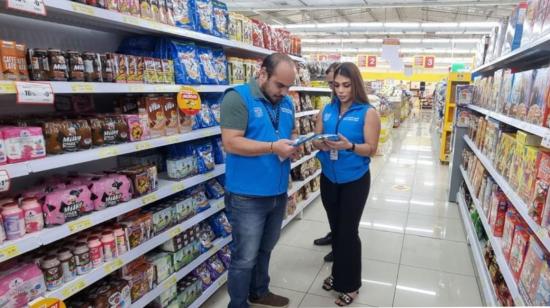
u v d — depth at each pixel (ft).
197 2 7.36
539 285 4.69
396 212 14.20
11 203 4.33
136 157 7.55
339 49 69.82
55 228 4.62
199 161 7.68
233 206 6.56
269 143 5.98
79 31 6.36
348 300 8.14
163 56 6.96
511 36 8.52
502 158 7.57
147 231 6.23
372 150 7.27
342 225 7.72
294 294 8.65
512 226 6.40
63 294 4.72
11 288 4.24
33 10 4.01
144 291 6.31
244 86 6.24
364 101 7.47
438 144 30.68
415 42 57.98
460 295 8.53
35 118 5.19
